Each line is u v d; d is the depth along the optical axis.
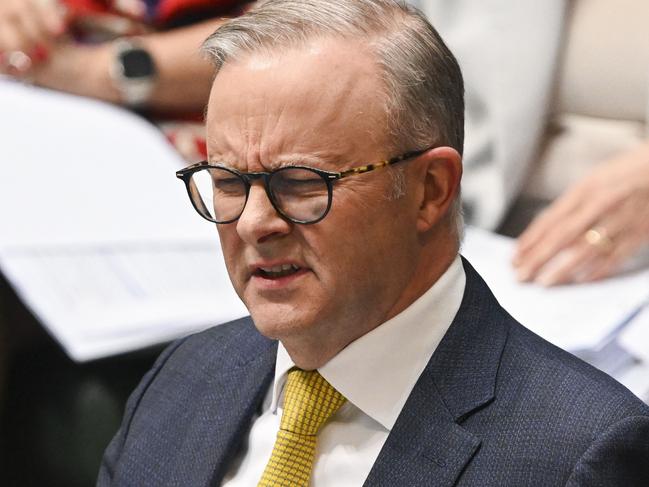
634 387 5.06
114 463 4.41
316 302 3.58
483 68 6.95
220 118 3.60
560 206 6.00
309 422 3.83
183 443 4.16
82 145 7.41
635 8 6.84
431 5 7.16
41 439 6.37
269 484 3.79
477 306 3.88
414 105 3.60
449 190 3.74
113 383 6.44
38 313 5.81
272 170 3.51
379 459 3.66
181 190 7.20
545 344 3.87
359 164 3.51
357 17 3.59
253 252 3.58
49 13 8.45
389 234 3.61
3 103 7.76
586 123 7.00
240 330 4.44
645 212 5.89
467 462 3.56
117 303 5.95
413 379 3.78
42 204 6.77
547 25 6.88
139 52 8.20
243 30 3.60
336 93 3.48
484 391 3.66
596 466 3.40
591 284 5.78
